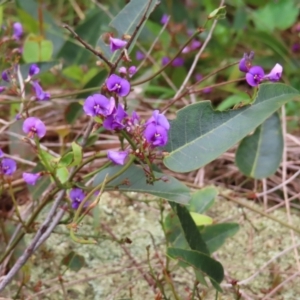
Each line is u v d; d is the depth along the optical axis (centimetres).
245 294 67
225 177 82
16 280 67
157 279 62
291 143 85
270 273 70
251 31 108
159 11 105
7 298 64
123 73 56
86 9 125
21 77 72
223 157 83
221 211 77
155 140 53
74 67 92
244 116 56
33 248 59
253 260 71
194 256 59
